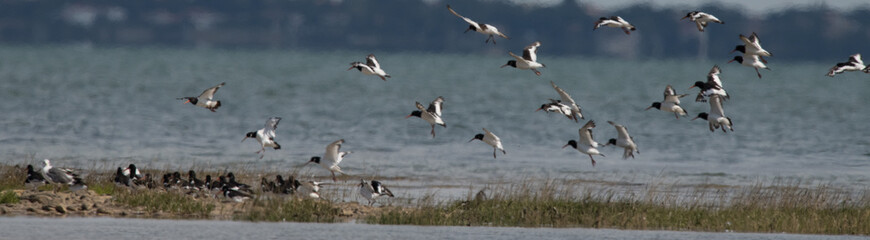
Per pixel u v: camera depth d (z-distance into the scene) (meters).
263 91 106.12
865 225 24.11
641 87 137.00
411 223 24.33
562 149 50.75
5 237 21.06
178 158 42.22
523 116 76.94
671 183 36.69
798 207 27.11
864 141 59.72
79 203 25.50
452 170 39.72
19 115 65.00
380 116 73.94
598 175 39.12
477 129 63.62
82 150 44.84
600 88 130.75
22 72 135.25
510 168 41.03
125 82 117.25
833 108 96.06
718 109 27.16
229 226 23.27
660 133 63.66
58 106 74.88
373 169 39.19
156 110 73.94
